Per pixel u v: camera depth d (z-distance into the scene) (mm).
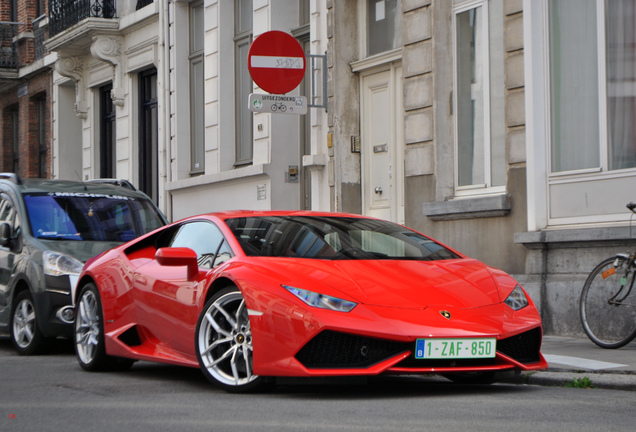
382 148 12562
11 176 10297
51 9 22234
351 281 5648
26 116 25625
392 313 5406
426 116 11406
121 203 10234
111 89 21438
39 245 9102
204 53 16953
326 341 5352
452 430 4500
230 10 16391
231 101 16359
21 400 5785
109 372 7383
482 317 5566
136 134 20031
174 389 6211
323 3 13172
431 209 11086
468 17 11047
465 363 5484
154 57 18828
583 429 4527
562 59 9898
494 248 10367
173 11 17953
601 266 8461
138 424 4828
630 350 8062
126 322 7051
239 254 6109
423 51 11445
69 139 23828
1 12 26469
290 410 5145
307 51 14461
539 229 9875
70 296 8633
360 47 12953
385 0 12555
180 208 17672
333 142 12930
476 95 10938
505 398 5629
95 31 19969
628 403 5418
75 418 5070
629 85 9336
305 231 6508
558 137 9898
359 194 12938
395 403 5395
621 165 9352
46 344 8828
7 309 9266
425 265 6172
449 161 11172
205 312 5980
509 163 10203
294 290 5504
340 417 4898
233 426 4680
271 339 5461
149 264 7020
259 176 14766
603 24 9547
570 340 9031
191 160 17922
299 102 11562
